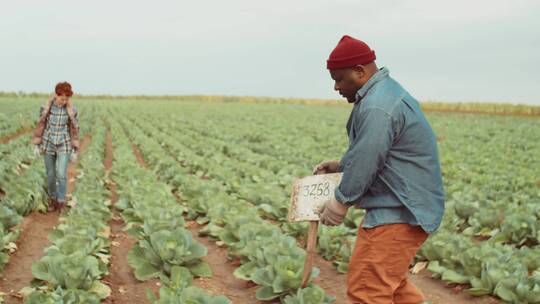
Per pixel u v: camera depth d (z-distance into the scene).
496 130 32.06
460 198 9.55
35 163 12.44
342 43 3.49
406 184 3.34
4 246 5.90
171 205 8.36
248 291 5.72
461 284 6.12
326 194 4.04
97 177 11.54
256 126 31.19
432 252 6.62
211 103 77.62
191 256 5.91
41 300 4.19
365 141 3.21
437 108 66.88
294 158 16.12
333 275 6.34
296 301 4.58
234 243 6.63
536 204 8.81
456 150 20.58
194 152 18.73
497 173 14.20
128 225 7.76
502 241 7.63
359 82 3.46
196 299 4.20
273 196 9.08
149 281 5.88
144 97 96.62
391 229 3.38
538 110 53.88
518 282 5.34
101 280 5.69
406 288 3.85
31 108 37.50
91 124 29.50
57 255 5.14
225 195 9.12
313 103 94.00
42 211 8.79
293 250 5.66
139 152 19.56
